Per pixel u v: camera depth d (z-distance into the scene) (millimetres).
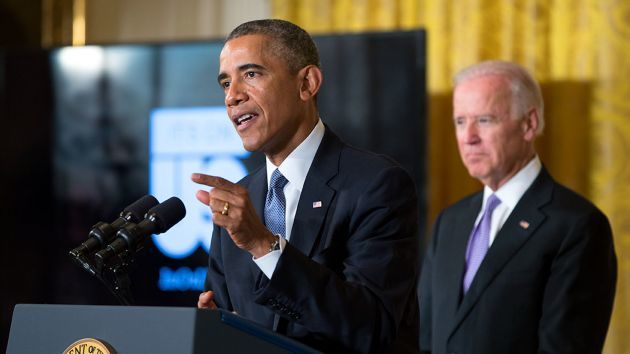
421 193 5992
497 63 4211
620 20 6047
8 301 6637
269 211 2824
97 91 6641
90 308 2168
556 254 3756
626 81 6023
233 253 2846
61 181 6652
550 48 6188
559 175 6078
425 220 5949
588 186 6055
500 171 4062
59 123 6691
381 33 6172
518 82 4121
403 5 6508
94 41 7355
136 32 7316
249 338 2119
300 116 2809
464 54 6312
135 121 6559
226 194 2289
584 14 6117
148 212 2490
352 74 6203
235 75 2760
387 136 6109
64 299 6562
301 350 2191
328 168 2777
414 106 6078
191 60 6500
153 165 6484
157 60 6559
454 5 6387
